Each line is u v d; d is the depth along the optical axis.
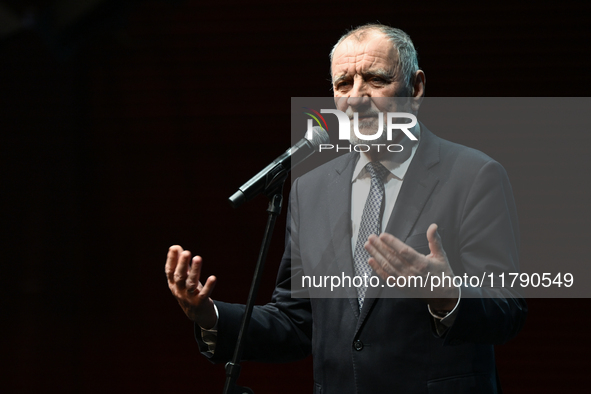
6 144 13.66
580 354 11.98
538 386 12.12
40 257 13.55
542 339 12.13
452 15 12.20
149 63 13.27
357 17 12.53
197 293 4.25
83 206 13.56
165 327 13.14
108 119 13.48
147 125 13.36
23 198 13.65
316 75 12.72
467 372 4.25
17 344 13.31
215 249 13.07
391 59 4.79
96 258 13.45
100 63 13.38
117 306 13.31
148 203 13.36
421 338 4.29
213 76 13.09
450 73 12.18
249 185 4.25
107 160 13.50
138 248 13.35
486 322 3.80
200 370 12.94
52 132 13.59
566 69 11.92
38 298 13.45
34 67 13.45
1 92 13.55
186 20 13.08
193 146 13.22
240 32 12.95
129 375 13.05
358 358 4.35
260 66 12.92
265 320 5.05
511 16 12.07
